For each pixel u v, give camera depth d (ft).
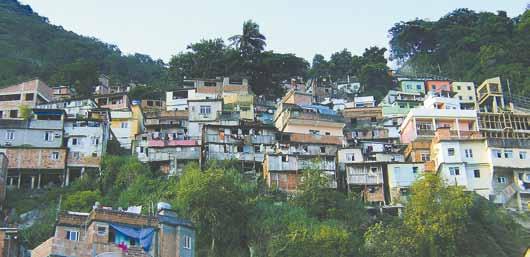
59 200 253.03
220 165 282.36
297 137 310.86
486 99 413.59
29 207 249.96
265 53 460.55
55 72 454.40
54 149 278.67
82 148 284.00
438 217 220.23
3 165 253.44
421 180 239.71
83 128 288.51
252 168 292.20
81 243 158.40
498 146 289.33
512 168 286.25
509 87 439.22
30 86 352.49
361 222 244.01
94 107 335.88
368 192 279.08
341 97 451.12
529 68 471.21
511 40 522.88
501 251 226.79
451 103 371.35
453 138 294.46
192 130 331.36
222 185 228.84
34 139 282.97
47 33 605.31
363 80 483.51
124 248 160.15
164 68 549.13
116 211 166.20
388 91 463.83
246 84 393.91
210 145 292.61
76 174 281.33
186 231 173.88
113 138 314.76
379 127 356.59
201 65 452.35
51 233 215.31
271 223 222.89
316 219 235.40
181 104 382.22
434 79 456.86
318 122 331.98
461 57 521.65
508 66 476.13
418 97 418.92
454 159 287.28
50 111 289.74
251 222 224.94
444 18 588.09
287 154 281.54
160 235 167.84
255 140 301.02
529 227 260.21
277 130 309.63
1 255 153.17
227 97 375.04
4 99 350.02
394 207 262.47
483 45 525.75
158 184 262.67
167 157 292.81
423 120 336.08
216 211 217.97
